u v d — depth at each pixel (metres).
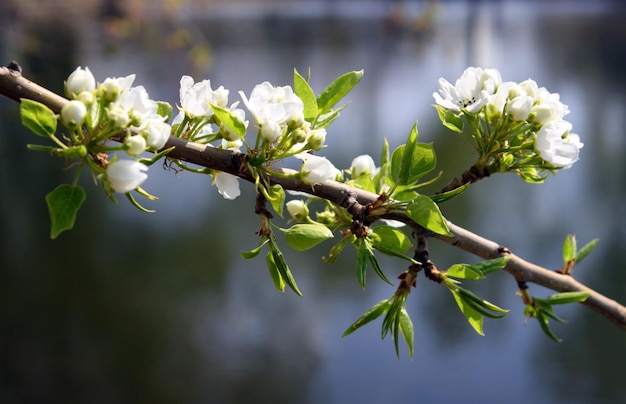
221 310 10.98
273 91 1.39
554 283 1.62
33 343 10.08
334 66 24.84
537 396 8.41
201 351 9.88
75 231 14.09
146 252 13.09
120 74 19.12
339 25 35.81
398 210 1.40
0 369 9.49
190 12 37.47
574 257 1.65
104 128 1.19
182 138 1.38
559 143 1.51
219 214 14.91
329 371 9.26
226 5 48.06
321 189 1.42
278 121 1.35
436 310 11.04
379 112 20.16
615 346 9.71
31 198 14.96
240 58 25.28
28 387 9.08
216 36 30.98
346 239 1.54
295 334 10.25
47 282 11.90
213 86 19.44
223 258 12.81
